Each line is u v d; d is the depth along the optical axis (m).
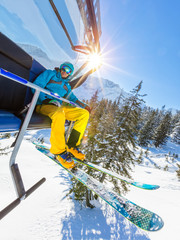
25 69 2.38
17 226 8.67
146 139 44.97
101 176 9.63
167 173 26.52
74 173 2.20
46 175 15.04
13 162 1.35
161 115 75.44
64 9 2.46
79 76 3.33
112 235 8.94
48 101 2.26
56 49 2.91
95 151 9.83
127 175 9.41
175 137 55.28
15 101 2.28
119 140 9.50
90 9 2.55
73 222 9.31
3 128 1.42
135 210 2.02
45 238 8.11
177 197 16.39
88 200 10.69
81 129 2.30
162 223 1.78
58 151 1.92
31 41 2.47
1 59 1.96
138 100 9.90
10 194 10.72
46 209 10.23
